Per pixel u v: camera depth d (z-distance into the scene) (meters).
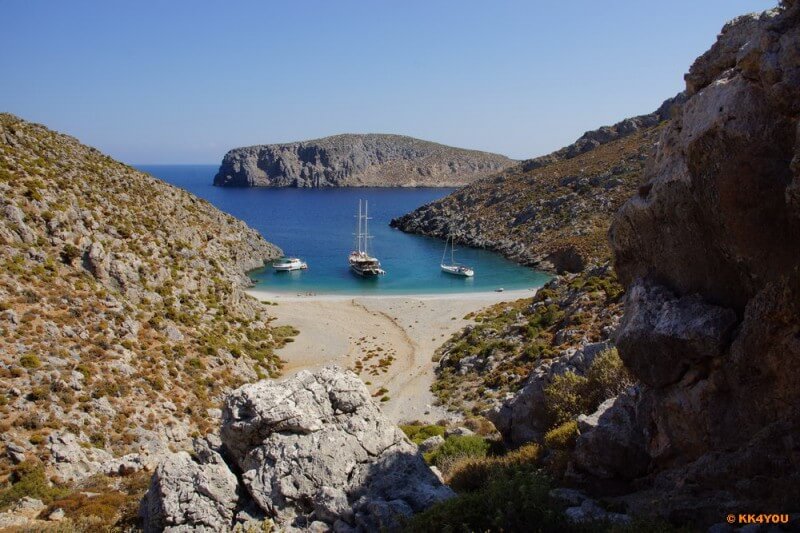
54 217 49.44
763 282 10.83
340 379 15.87
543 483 11.14
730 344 11.32
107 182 77.69
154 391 38.44
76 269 47.41
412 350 59.66
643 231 13.75
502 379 41.66
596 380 18.95
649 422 13.50
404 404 43.16
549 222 133.00
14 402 30.39
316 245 146.88
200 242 87.38
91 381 35.31
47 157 71.06
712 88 11.84
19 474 25.69
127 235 60.69
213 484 13.50
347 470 14.01
